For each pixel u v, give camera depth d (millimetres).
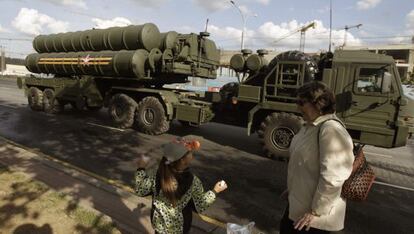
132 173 6016
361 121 6973
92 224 3621
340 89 7105
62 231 3451
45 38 13102
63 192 4512
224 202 5000
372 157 8742
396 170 7539
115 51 10711
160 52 10234
